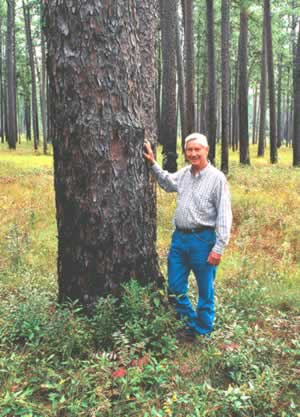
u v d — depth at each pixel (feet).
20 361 12.32
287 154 118.83
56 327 13.24
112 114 13.55
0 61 141.28
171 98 56.08
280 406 11.52
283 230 30.35
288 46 138.62
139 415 10.71
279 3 93.50
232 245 27.40
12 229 27.04
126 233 14.23
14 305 15.64
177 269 14.67
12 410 10.75
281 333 15.42
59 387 11.06
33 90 112.06
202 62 134.00
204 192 13.97
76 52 13.17
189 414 10.78
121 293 14.35
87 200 13.84
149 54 15.61
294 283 21.15
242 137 76.23
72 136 13.60
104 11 13.07
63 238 14.40
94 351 13.26
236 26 109.70
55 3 13.14
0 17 131.54
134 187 14.20
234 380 12.40
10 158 80.64
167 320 13.64
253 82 166.91
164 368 12.10
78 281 14.37
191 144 13.91
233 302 17.61
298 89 76.95
